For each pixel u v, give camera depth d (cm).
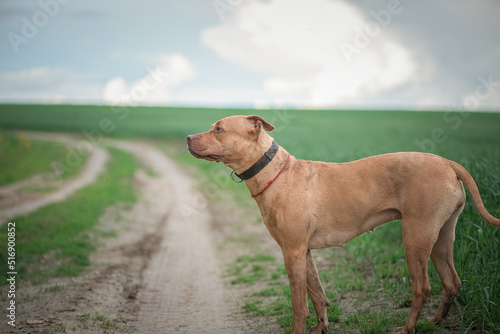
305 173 372
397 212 357
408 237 340
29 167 2258
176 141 3997
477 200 329
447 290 369
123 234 949
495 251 421
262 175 371
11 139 3014
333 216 361
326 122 5366
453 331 360
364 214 358
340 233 366
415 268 339
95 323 431
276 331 407
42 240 827
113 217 1125
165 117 7750
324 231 366
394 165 351
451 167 344
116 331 416
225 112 9569
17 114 7919
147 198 1478
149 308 504
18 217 1048
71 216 1066
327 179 367
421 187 336
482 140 1908
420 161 344
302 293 357
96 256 755
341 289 507
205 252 800
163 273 663
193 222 1098
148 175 2064
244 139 371
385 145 1462
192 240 904
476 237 479
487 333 346
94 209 1193
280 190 365
